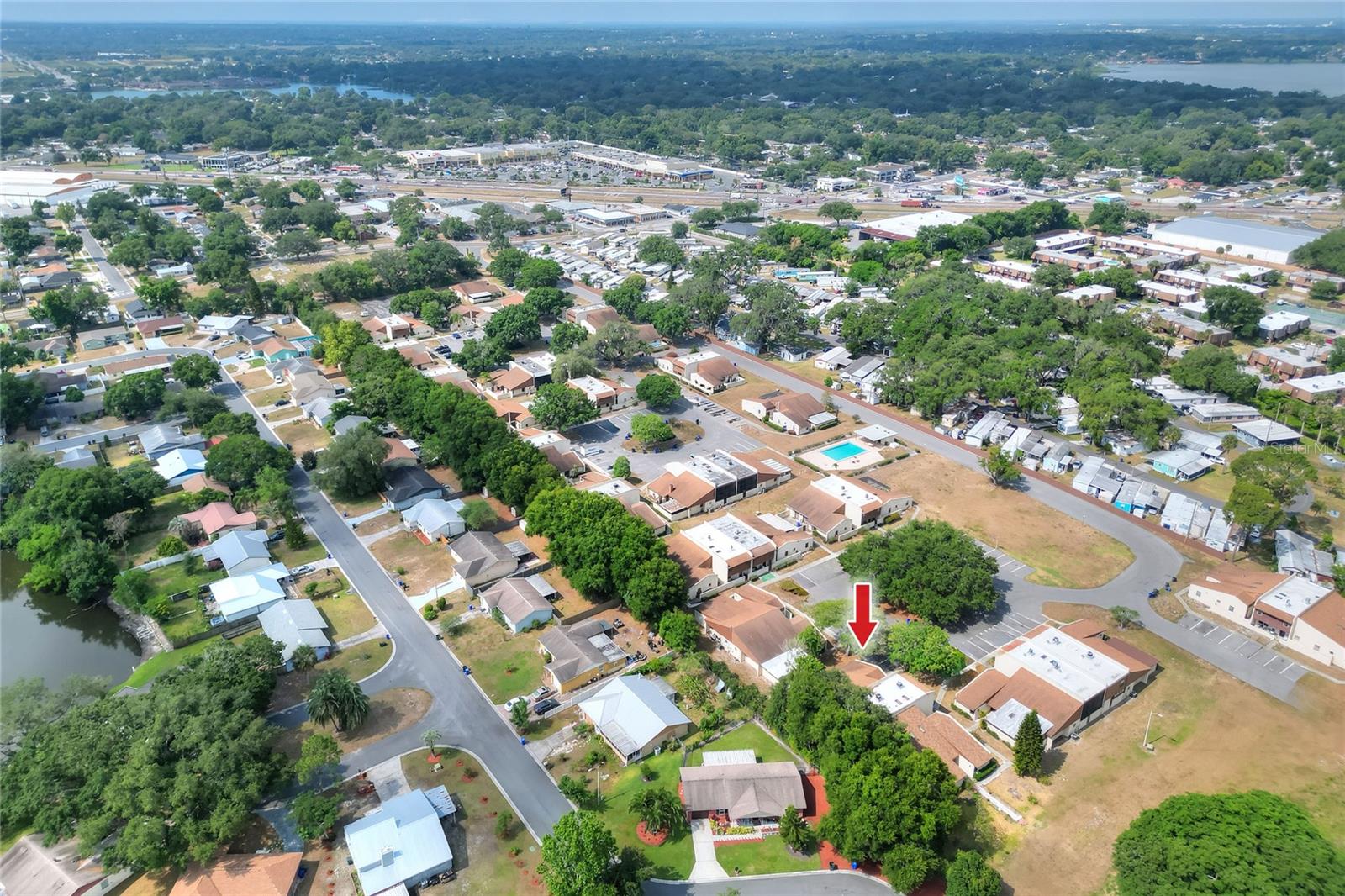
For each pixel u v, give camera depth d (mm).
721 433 191125
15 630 132875
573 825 82875
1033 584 137125
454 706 112062
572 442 185250
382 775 100812
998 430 185375
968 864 82875
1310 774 100062
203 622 129000
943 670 112875
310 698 104688
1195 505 155000
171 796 88188
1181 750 104188
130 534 152500
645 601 121938
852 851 87000
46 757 93438
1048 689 108625
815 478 171000
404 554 146625
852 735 94375
